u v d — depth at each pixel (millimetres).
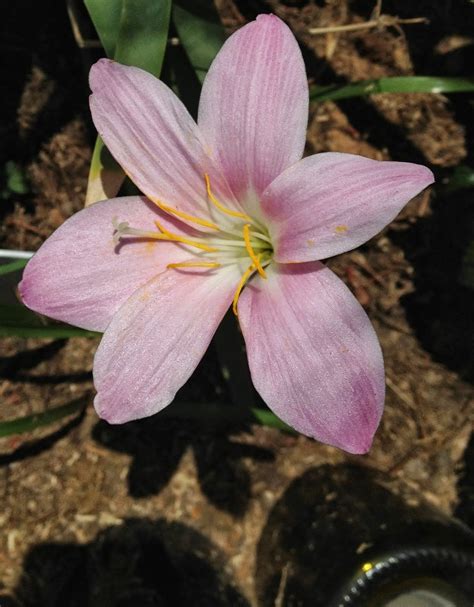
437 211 160
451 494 155
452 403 159
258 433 160
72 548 155
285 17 162
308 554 145
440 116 161
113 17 109
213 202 100
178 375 96
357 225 85
